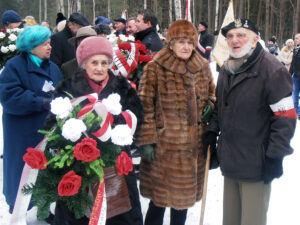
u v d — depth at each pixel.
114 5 29.17
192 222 2.85
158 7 28.12
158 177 2.38
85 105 1.93
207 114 2.36
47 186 1.74
